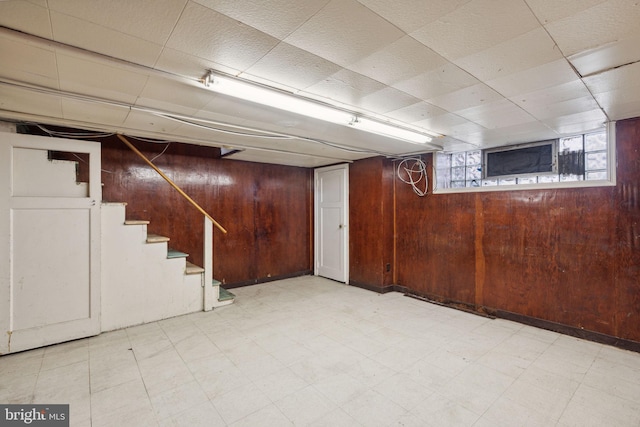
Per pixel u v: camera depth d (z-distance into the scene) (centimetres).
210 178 451
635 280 268
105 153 366
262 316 354
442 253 408
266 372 233
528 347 277
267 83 200
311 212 577
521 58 168
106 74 182
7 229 254
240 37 147
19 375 225
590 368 240
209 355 259
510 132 319
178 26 137
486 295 366
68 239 280
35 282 266
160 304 338
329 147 388
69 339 281
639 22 134
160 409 190
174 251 386
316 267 566
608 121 280
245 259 491
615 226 279
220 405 194
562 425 178
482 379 224
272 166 524
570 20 134
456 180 432
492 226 361
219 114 258
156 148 402
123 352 263
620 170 276
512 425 177
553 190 316
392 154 437
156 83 196
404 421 180
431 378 225
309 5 123
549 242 318
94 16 128
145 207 393
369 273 469
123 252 315
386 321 339
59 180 278
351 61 172
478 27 140
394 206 466
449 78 193
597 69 181
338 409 191
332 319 345
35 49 152
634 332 268
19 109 243
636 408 192
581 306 297
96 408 190
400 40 150
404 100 230
